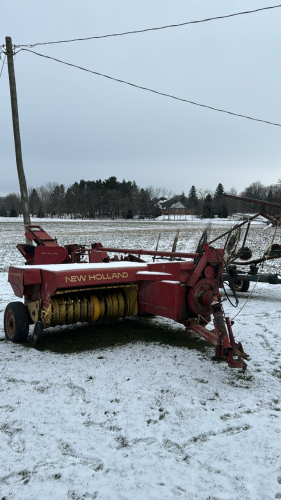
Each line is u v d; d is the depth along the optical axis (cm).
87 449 342
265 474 313
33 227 1057
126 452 340
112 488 295
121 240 3278
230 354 485
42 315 605
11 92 1262
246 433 373
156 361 546
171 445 353
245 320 795
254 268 1070
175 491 292
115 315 668
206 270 612
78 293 651
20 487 294
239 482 304
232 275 1030
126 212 11838
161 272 626
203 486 299
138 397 438
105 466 320
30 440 353
